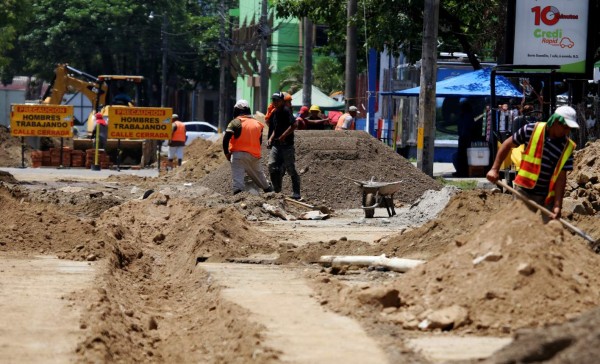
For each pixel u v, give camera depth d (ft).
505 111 228.63
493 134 215.31
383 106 400.88
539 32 229.45
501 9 295.69
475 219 116.47
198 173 265.95
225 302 86.02
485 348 68.85
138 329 80.79
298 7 342.03
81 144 344.08
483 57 369.09
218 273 104.47
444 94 296.51
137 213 149.28
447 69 364.58
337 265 109.19
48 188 215.10
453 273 81.05
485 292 76.89
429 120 224.74
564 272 78.43
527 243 80.02
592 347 51.47
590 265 81.30
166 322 87.15
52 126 326.24
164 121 317.42
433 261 84.53
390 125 374.63
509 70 214.28
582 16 228.84
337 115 368.27
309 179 199.82
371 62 425.28
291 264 113.60
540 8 229.25
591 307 74.84
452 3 324.80
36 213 126.62
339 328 75.72
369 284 96.53
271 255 120.37
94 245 114.52
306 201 186.91
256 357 66.80
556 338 53.93
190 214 139.23
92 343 69.92
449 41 358.43
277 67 617.62
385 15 311.47
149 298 98.89
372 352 68.18
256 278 100.99
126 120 315.58
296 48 616.80
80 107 489.26
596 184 164.55
